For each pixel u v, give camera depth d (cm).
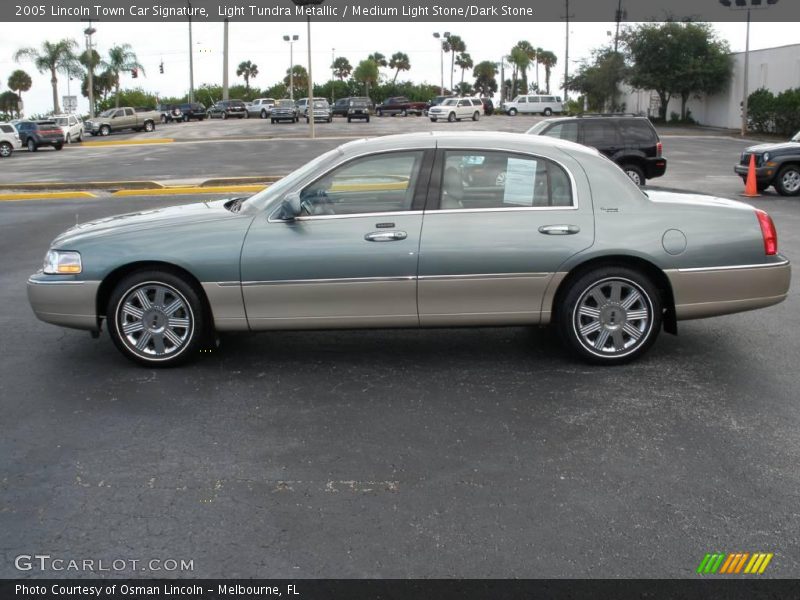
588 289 569
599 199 565
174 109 6581
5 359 622
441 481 412
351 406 516
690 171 2394
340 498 396
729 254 567
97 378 574
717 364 592
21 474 425
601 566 337
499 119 6078
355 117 5831
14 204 1656
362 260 555
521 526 368
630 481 411
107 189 1992
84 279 573
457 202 561
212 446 458
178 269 573
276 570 337
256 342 655
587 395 530
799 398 523
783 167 1708
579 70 6456
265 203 573
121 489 407
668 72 5738
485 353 621
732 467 426
